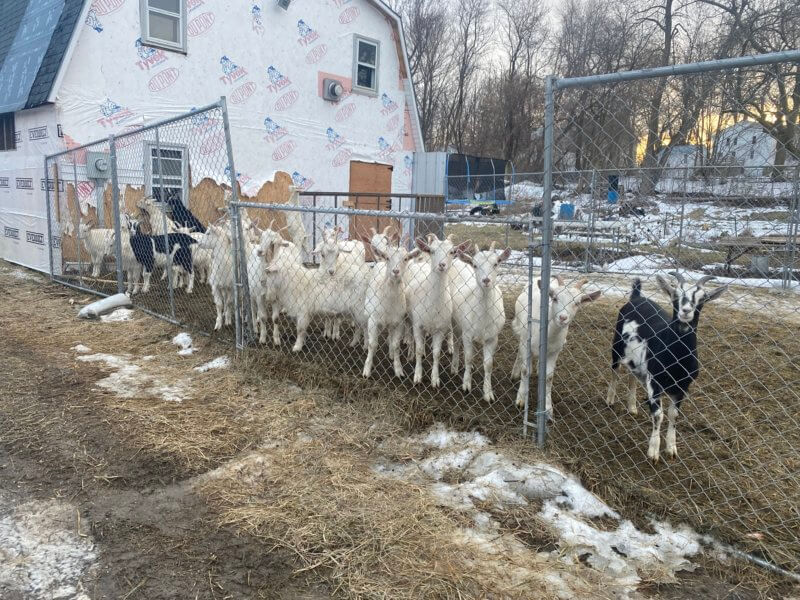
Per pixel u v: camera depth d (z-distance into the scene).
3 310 8.32
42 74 10.76
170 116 11.97
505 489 3.71
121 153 11.23
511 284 9.91
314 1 13.95
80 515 3.38
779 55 2.87
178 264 9.54
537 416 4.22
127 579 2.86
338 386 5.28
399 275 5.42
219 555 3.07
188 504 3.54
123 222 10.54
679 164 12.48
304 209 5.26
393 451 4.28
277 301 6.65
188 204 12.38
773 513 3.55
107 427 4.51
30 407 4.82
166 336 7.10
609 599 2.82
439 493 3.73
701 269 12.84
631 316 4.76
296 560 3.06
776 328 8.35
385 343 7.02
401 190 17.00
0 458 3.99
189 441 4.33
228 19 12.56
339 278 6.32
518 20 46.41
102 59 10.94
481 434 4.43
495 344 5.20
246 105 13.12
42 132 11.11
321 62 14.34
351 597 2.79
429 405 4.86
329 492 3.68
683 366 4.09
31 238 11.77
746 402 5.41
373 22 15.33
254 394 5.30
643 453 4.31
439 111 49.34
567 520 3.41
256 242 8.44
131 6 11.16
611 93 5.18
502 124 44.31
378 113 15.90
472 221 4.29
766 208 13.04
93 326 7.57
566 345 7.23
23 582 2.80
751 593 2.92
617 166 7.07
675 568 3.08
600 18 36.06
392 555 3.08
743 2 20.53
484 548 3.17
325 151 14.78
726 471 4.03
